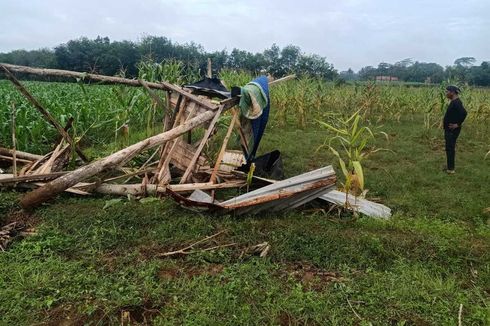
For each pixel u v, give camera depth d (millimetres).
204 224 4516
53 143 9109
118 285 3383
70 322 2965
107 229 4344
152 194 5348
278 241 4199
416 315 3094
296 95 12875
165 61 11578
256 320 2982
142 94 10398
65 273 3543
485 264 3961
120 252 4008
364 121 13875
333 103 15594
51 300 3145
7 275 3467
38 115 9352
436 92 14594
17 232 4363
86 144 9375
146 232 4379
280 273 3693
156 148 7094
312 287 3482
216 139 8922
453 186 6617
